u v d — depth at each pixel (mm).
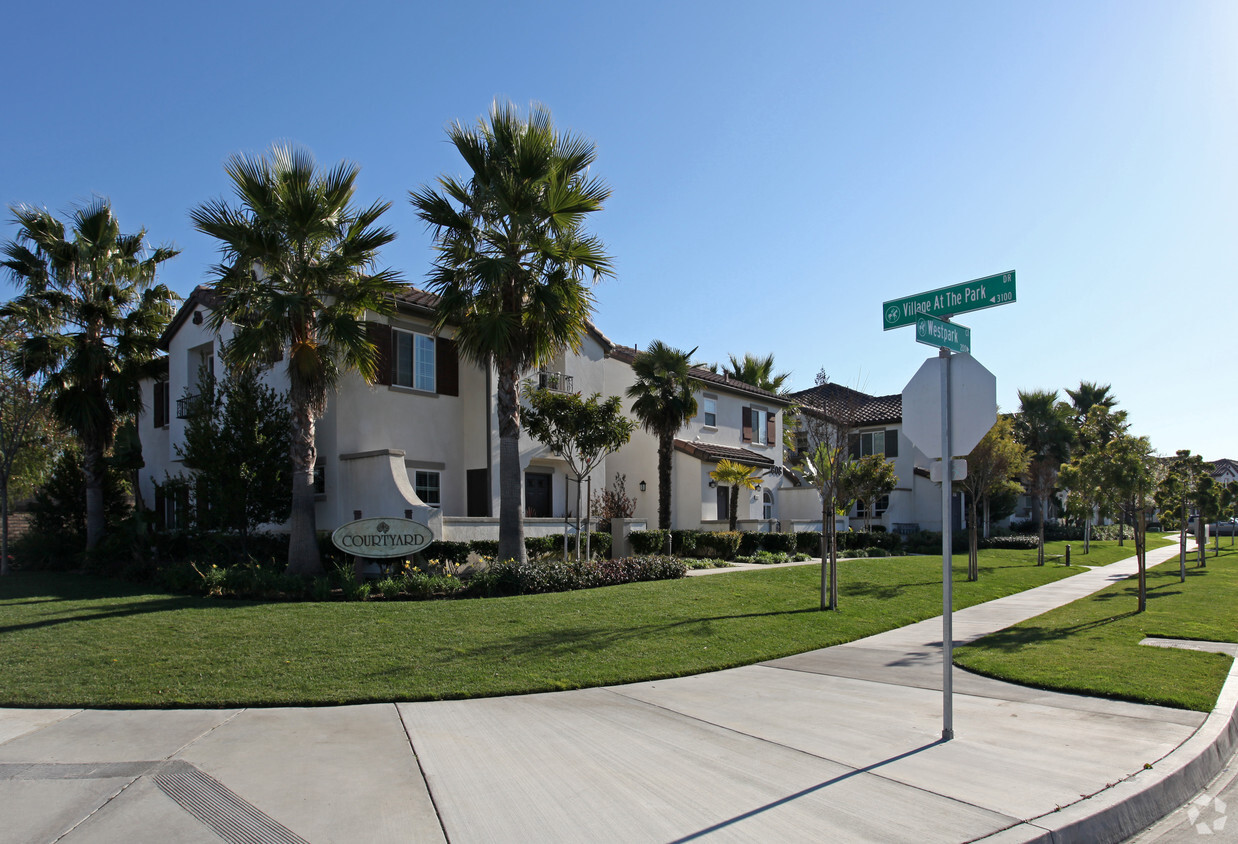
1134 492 13398
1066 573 21266
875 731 6246
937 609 13758
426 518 15234
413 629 10047
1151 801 4930
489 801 4770
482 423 19422
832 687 7871
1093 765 5379
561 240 15289
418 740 5996
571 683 7824
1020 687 7852
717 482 25609
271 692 7285
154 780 5109
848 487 14164
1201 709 6809
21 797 4812
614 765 5418
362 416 17656
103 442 19688
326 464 17250
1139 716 6672
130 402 19766
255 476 15742
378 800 4781
